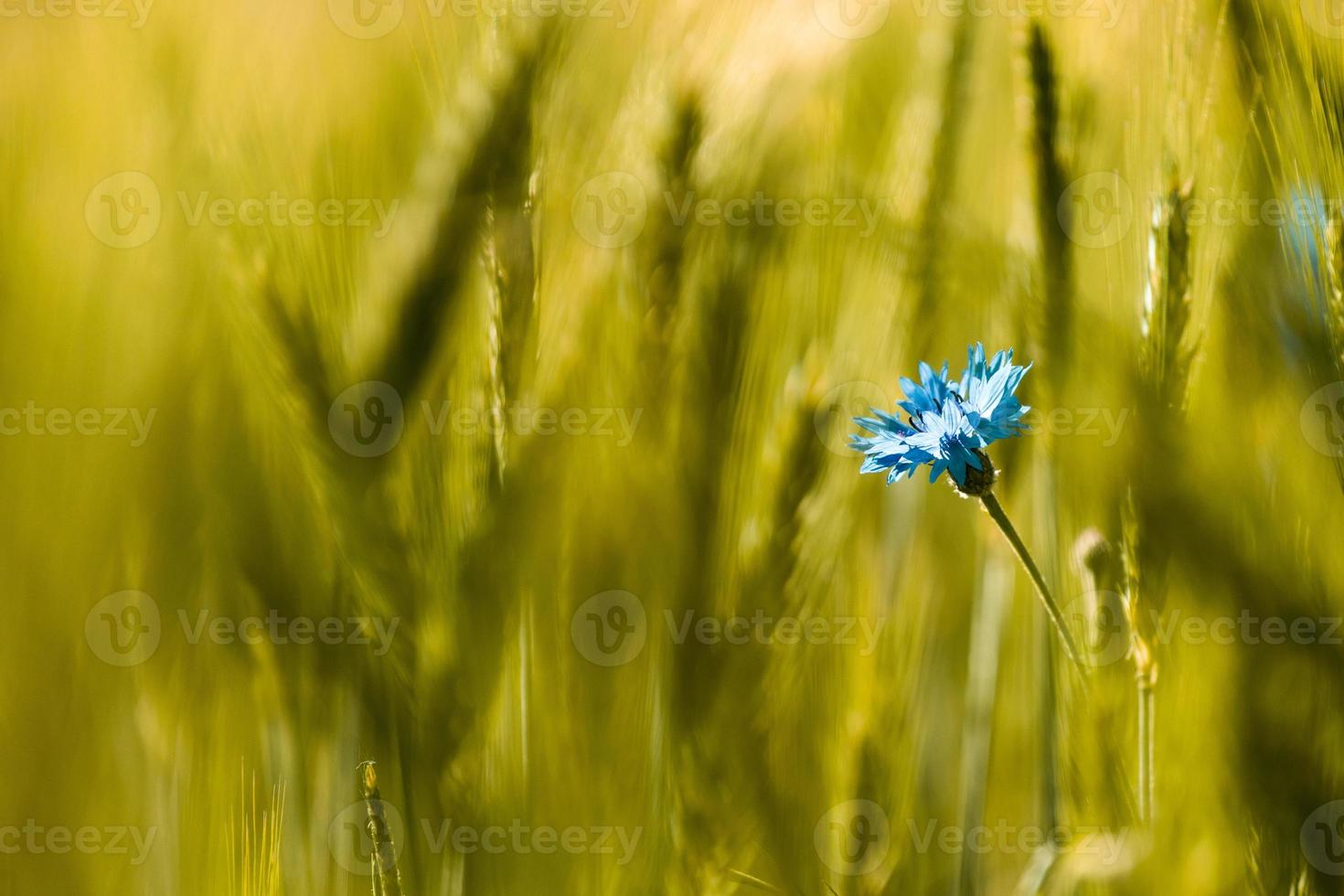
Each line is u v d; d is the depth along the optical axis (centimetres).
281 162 139
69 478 140
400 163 141
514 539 133
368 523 133
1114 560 132
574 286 139
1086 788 133
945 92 142
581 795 134
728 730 131
